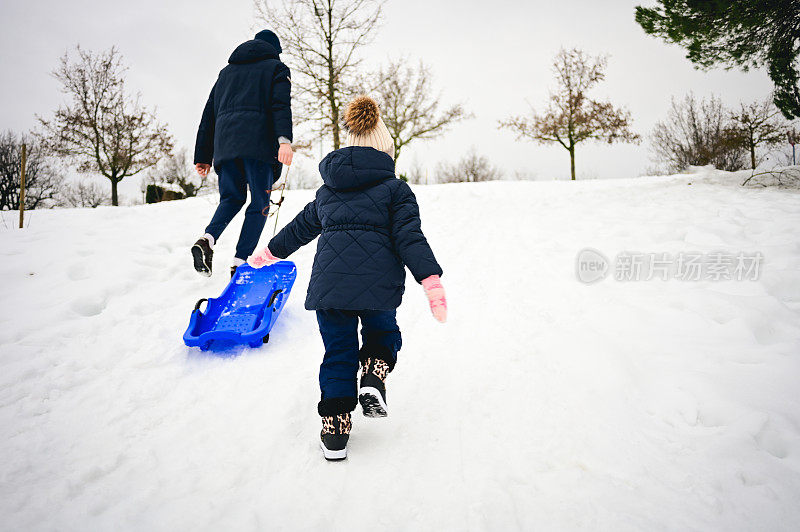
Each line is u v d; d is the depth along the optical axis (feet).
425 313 11.97
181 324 11.18
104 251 15.46
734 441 6.17
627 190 29.27
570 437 6.65
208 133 12.62
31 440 6.88
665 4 27.45
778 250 13.58
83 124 70.59
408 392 8.23
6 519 5.32
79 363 9.16
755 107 82.94
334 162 6.91
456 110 78.43
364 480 6.04
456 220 23.88
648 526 5.00
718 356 8.27
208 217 21.47
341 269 6.50
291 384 8.52
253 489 5.93
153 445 6.86
